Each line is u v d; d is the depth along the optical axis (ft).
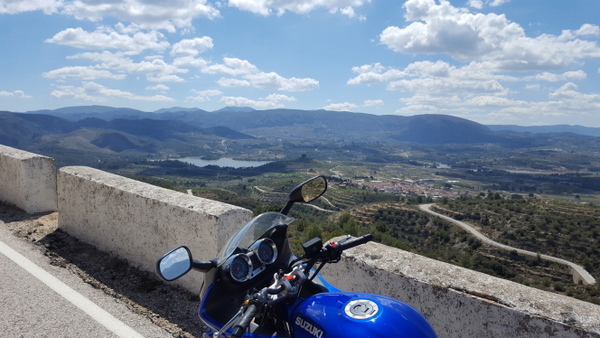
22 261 16.80
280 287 5.78
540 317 7.50
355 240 7.06
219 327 6.81
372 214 415.64
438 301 8.80
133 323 12.17
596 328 6.97
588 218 369.30
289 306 6.14
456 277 9.00
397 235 344.08
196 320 12.65
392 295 9.52
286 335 6.06
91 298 13.71
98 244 18.39
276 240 7.70
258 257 7.22
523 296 8.08
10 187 25.02
